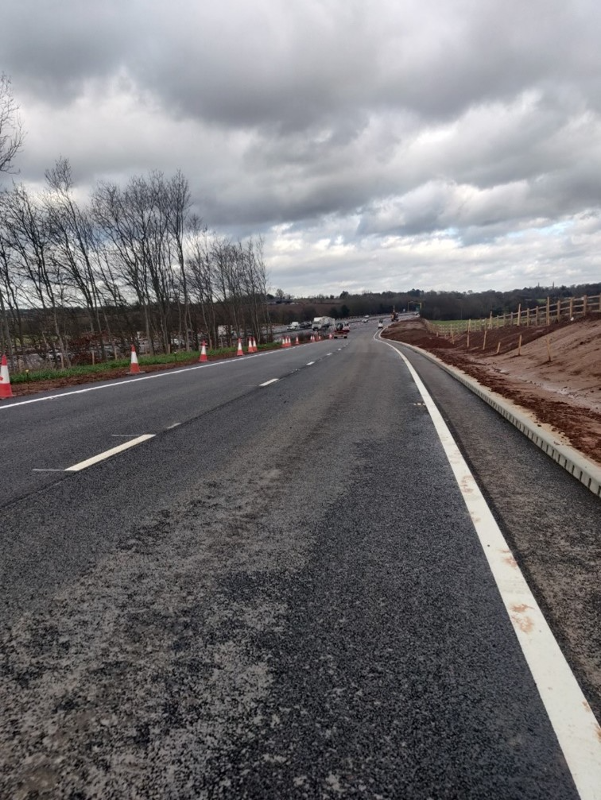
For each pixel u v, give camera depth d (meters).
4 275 32.47
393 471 4.63
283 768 1.46
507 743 1.55
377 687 1.79
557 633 2.13
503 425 7.02
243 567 2.72
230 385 11.83
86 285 38.31
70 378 15.54
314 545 3.00
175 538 3.11
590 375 13.96
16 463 4.91
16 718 1.64
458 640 2.07
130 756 1.50
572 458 4.67
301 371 15.98
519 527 3.31
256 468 4.72
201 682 1.82
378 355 26.45
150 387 11.59
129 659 1.95
